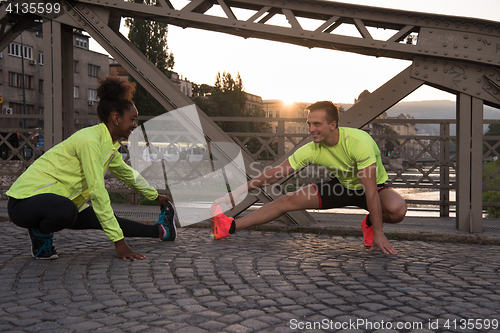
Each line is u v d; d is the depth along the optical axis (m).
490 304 2.37
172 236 4.01
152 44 36.31
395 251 3.59
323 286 2.68
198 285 2.65
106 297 2.39
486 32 4.32
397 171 6.23
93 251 3.57
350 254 3.66
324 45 4.67
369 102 4.53
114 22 5.14
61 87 5.06
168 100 4.76
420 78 4.46
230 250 3.72
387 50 4.46
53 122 5.09
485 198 7.87
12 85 42.22
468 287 2.70
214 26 4.73
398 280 2.84
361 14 4.42
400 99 4.51
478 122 4.48
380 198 3.78
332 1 4.39
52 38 4.99
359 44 4.41
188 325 1.99
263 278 2.84
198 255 3.48
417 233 4.44
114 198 7.21
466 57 4.34
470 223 4.50
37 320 2.04
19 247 3.69
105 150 3.22
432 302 2.38
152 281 2.72
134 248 3.70
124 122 3.25
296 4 4.49
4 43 5.36
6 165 6.92
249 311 2.20
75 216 3.10
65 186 3.15
